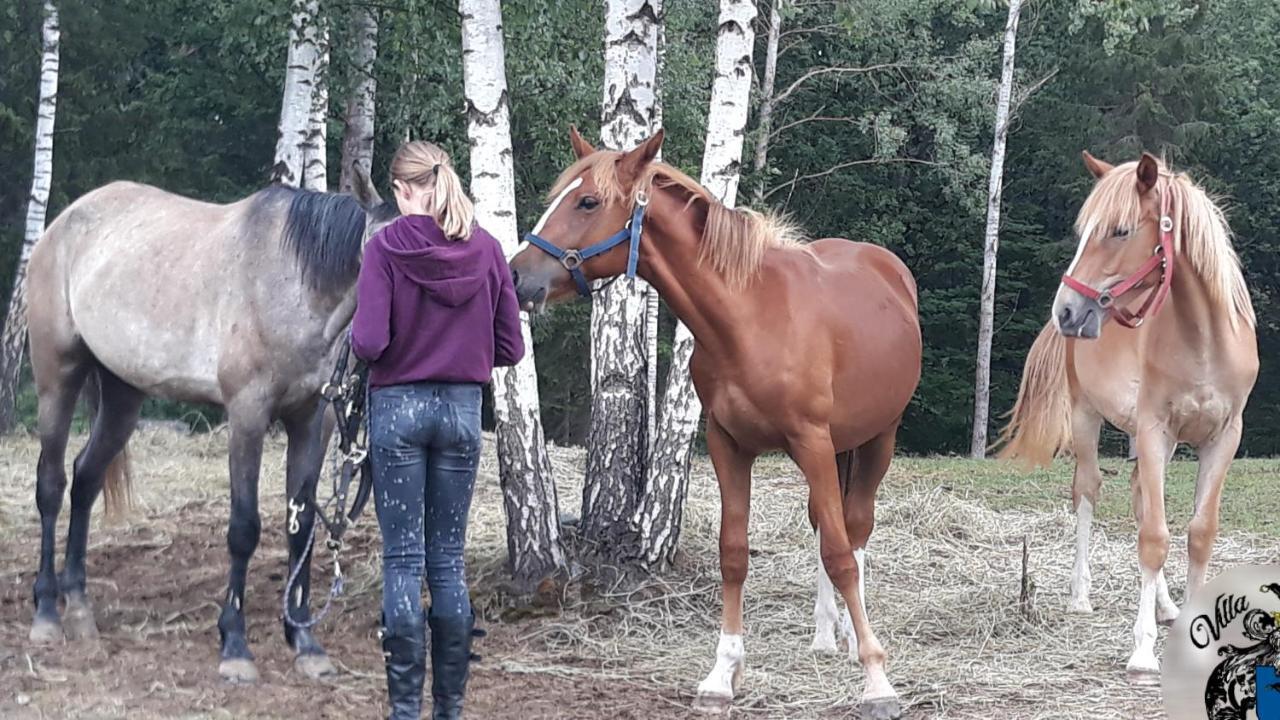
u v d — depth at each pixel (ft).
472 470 12.85
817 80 70.44
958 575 22.31
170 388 17.28
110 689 15.42
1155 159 15.74
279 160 36.06
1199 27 65.98
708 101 50.03
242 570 16.39
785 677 16.94
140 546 22.88
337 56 39.50
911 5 62.69
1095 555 23.95
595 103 42.93
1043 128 72.33
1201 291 16.29
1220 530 26.07
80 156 51.98
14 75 50.26
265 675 16.40
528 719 15.08
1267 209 73.10
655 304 28.40
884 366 16.37
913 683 16.55
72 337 18.76
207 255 16.98
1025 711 15.39
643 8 21.39
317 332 16.29
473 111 20.70
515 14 37.60
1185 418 17.01
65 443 18.93
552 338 55.36
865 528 17.93
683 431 21.12
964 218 73.61
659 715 15.39
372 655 17.74
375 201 16.46
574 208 14.85
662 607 20.04
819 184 72.38
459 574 12.90
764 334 14.92
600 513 21.18
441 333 12.50
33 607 19.45
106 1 51.11
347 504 24.52
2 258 50.39
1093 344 20.08
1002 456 22.67
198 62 55.57
